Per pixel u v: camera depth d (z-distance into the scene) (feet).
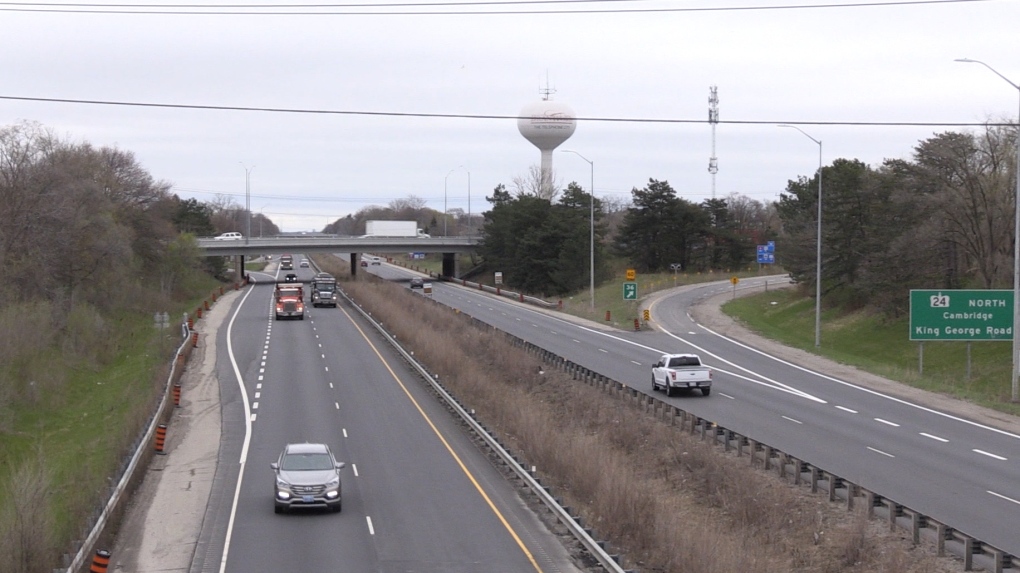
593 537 78.43
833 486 90.27
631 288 293.84
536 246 439.22
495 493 100.58
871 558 74.33
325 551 78.64
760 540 82.48
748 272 455.22
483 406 152.05
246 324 278.67
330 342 237.86
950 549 72.90
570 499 97.45
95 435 147.33
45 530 77.77
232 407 155.33
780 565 76.43
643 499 87.76
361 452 122.21
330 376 186.09
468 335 225.56
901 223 277.03
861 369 187.73
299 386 174.70
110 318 272.10
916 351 229.66
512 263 454.40
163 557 78.69
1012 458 109.40
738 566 70.44
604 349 220.43
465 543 81.25
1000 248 241.55
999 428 128.88
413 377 185.16
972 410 143.13
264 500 98.37
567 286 428.97
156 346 231.91
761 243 486.38
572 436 122.01
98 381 196.95
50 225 246.06
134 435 121.19
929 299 175.73
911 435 123.44
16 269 224.94
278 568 73.92
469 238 495.00
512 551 78.74
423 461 116.88
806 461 104.53
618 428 126.52
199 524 89.15
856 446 116.26
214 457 120.98
